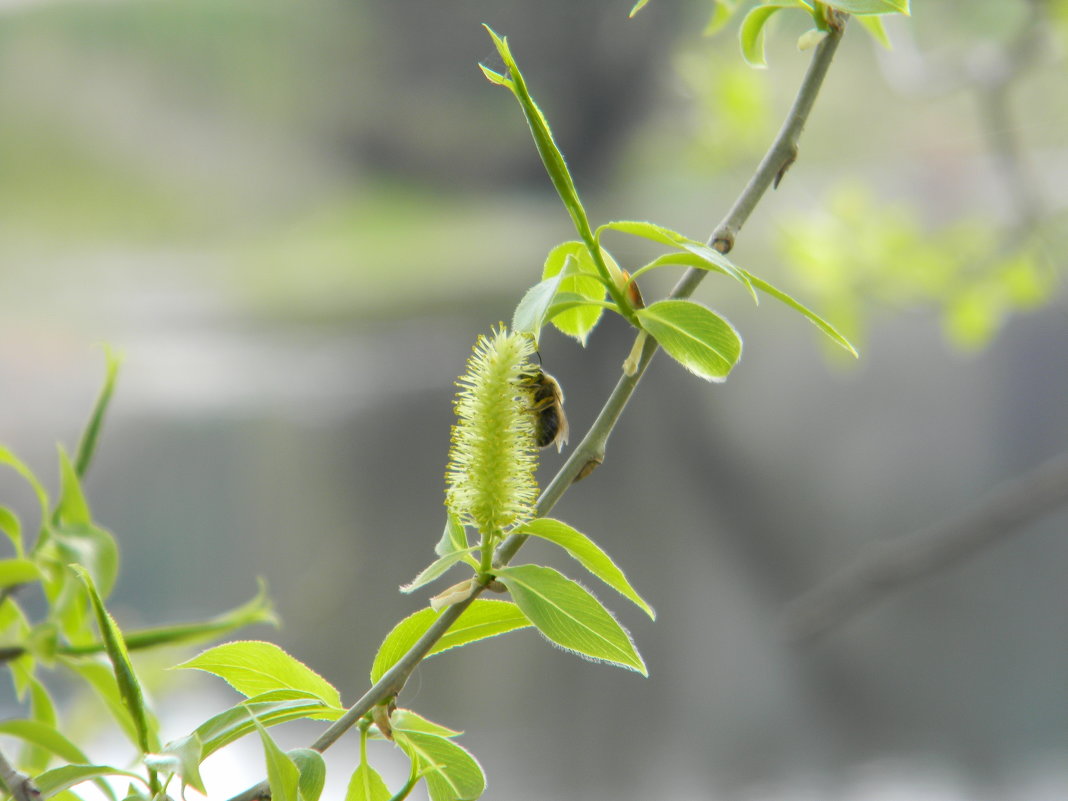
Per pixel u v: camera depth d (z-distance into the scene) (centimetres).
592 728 205
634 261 422
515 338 61
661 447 364
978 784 187
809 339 495
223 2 721
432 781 61
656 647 240
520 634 252
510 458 60
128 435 367
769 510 305
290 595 238
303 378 444
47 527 68
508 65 59
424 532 279
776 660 231
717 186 551
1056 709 210
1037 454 346
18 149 682
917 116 315
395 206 714
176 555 260
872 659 231
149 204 693
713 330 60
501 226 698
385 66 712
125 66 716
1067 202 145
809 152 376
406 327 525
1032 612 245
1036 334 459
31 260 595
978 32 156
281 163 731
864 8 61
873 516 303
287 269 616
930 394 410
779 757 197
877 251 148
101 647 67
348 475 325
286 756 58
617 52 654
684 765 195
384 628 223
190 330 503
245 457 344
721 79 152
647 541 291
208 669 61
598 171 692
